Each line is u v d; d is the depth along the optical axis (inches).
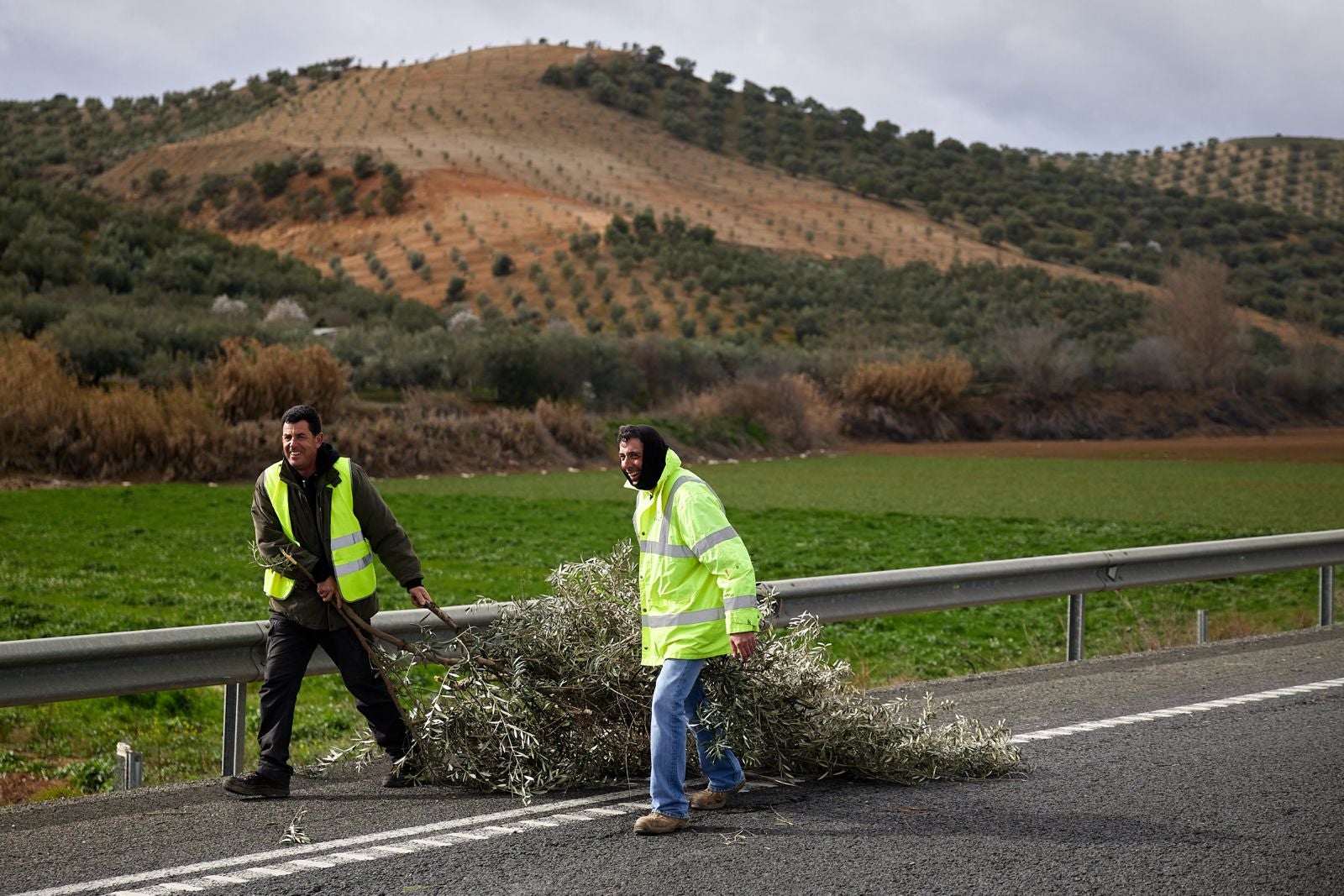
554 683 270.8
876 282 4803.2
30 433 1368.1
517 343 2226.9
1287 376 3262.8
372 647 266.1
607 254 4790.8
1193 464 2049.7
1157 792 259.9
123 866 211.5
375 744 291.6
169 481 1401.3
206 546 831.7
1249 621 564.4
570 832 233.0
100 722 378.9
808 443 2343.8
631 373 2386.8
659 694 235.6
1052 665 423.8
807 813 246.4
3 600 573.3
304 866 211.2
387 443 1694.1
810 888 200.7
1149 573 467.2
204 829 235.1
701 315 4042.8
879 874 207.6
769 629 283.7
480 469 1753.2
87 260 3191.4
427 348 2317.9
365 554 267.0
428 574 712.4
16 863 213.0
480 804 255.4
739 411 2315.5
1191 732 315.3
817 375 2817.4
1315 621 540.7
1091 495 1441.9
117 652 262.5
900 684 401.1
